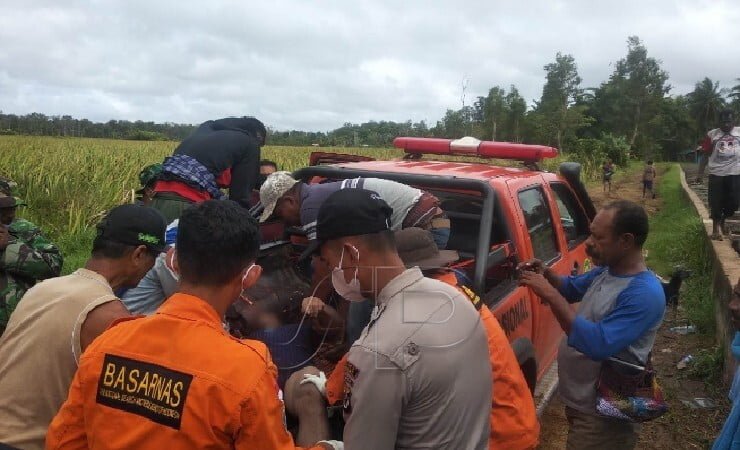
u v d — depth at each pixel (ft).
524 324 11.65
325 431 6.64
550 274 10.51
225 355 4.96
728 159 26.16
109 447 4.92
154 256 7.66
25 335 6.81
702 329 21.29
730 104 281.74
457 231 12.45
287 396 7.07
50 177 38.27
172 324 5.07
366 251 5.70
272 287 9.03
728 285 18.22
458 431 5.58
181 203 13.55
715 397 16.43
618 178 108.27
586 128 234.99
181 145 14.80
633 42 237.86
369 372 5.36
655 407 8.81
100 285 7.13
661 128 249.14
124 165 52.90
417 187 11.52
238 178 15.15
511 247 10.84
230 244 5.14
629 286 8.70
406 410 5.51
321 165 14.60
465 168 13.44
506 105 161.68
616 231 8.79
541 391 13.89
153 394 4.87
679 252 32.30
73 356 6.72
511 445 7.51
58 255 11.76
